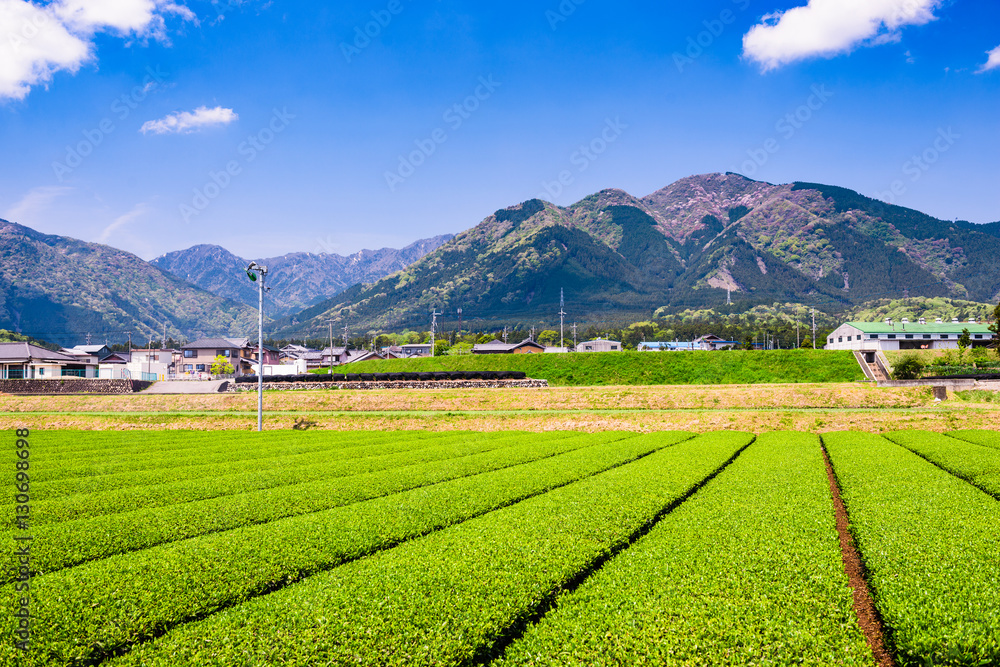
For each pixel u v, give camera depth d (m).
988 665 9.32
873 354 87.69
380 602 11.16
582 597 11.57
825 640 9.79
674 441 36.16
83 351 124.75
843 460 26.59
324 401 63.22
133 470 28.67
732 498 19.00
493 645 10.70
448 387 73.50
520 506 18.44
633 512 17.31
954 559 12.86
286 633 10.20
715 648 9.53
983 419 42.16
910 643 9.85
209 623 10.72
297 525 16.67
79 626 10.70
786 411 50.44
